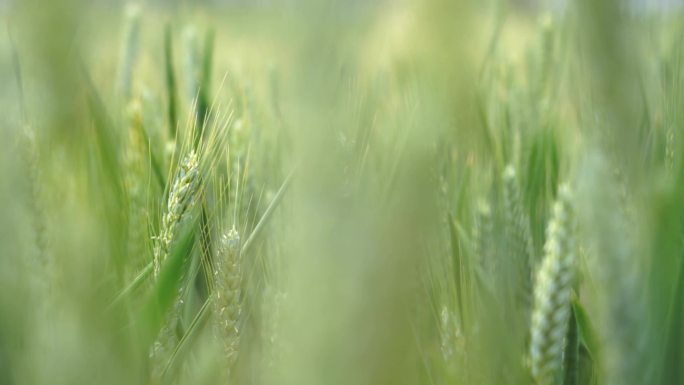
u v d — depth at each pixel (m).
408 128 0.55
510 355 0.81
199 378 0.82
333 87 0.44
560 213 0.78
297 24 0.40
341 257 0.50
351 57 0.42
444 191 0.87
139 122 0.96
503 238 0.87
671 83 0.83
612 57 0.56
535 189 0.95
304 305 0.51
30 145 0.80
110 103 1.14
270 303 0.85
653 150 0.82
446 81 0.50
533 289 0.86
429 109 0.52
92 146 0.98
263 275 0.90
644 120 0.83
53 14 0.66
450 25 0.47
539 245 0.93
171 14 1.16
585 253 0.85
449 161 0.92
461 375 0.81
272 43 0.42
